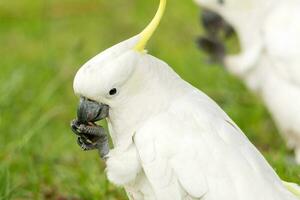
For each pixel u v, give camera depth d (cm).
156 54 1767
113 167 761
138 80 743
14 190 1077
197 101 763
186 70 1667
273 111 1326
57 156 1228
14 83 1453
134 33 2067
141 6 2259
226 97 1498
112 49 747
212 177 727
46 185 1141
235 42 1709
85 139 773
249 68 1334
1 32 2139
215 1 1364
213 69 1622
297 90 1262
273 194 732
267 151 1281
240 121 1416
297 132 1284
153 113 751
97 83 732
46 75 1662
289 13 1285
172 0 2175
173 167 734
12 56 1909
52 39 2048
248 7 1326
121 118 754
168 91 756
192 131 742
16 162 1174
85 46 1909
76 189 1090
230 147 739
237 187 723
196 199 735
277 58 1272
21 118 1375
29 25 2164
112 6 2281
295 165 1110
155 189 737
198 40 1416
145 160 739
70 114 1523
